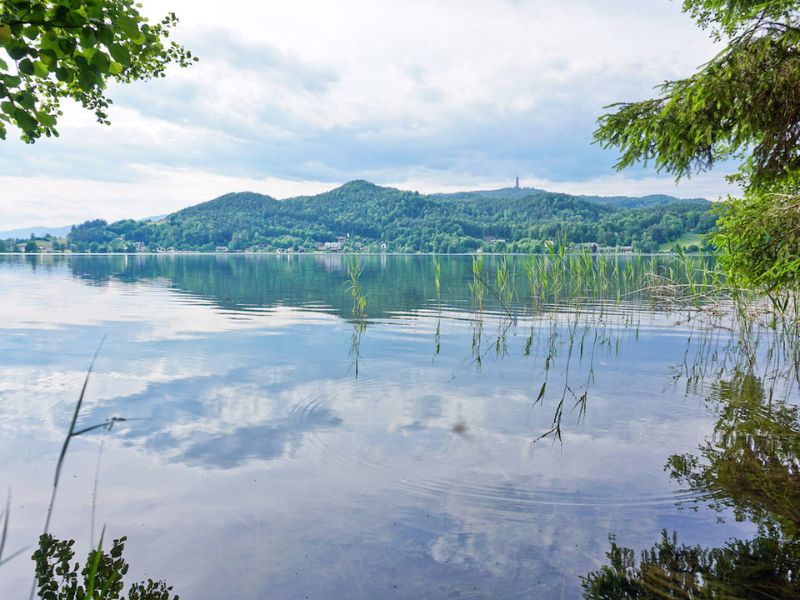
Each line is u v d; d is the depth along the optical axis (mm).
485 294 15523
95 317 10141
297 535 2531
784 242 5051
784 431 4039
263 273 28984
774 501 2896
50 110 4285
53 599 2008
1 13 2508
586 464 3391
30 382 5230
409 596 2082
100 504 2801
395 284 20188
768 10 4152
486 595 2084
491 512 2771
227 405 4551
